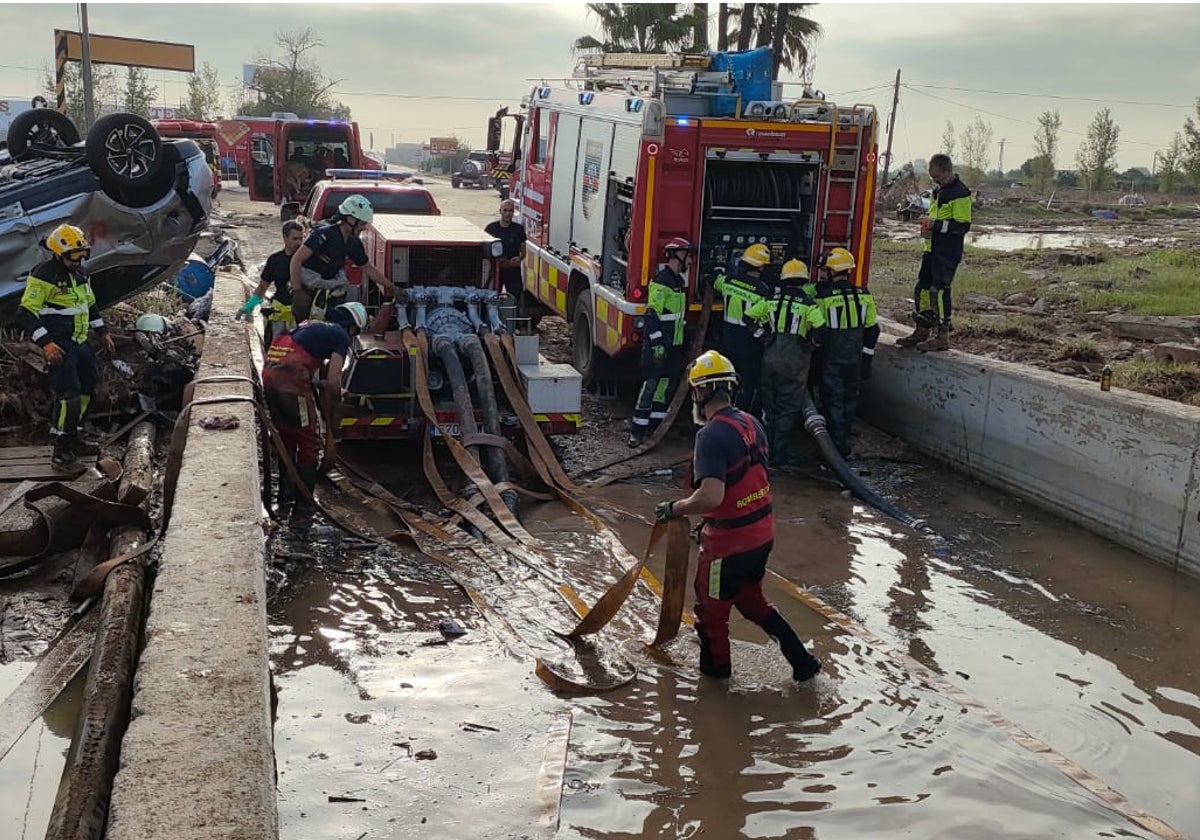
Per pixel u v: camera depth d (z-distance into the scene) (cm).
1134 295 1488
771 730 519
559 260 1189
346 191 1410
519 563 705
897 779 479
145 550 612
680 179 950
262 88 6894
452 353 861
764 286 925
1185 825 453
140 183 930
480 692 543
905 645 620
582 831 433
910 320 1344
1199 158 4878
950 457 966
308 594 652
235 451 695
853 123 971
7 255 898
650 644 611
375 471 889
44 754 462
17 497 695
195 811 340
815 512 841
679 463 934
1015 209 4300
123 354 956
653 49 2436
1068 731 530
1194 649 622
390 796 448
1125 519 779
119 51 1988
